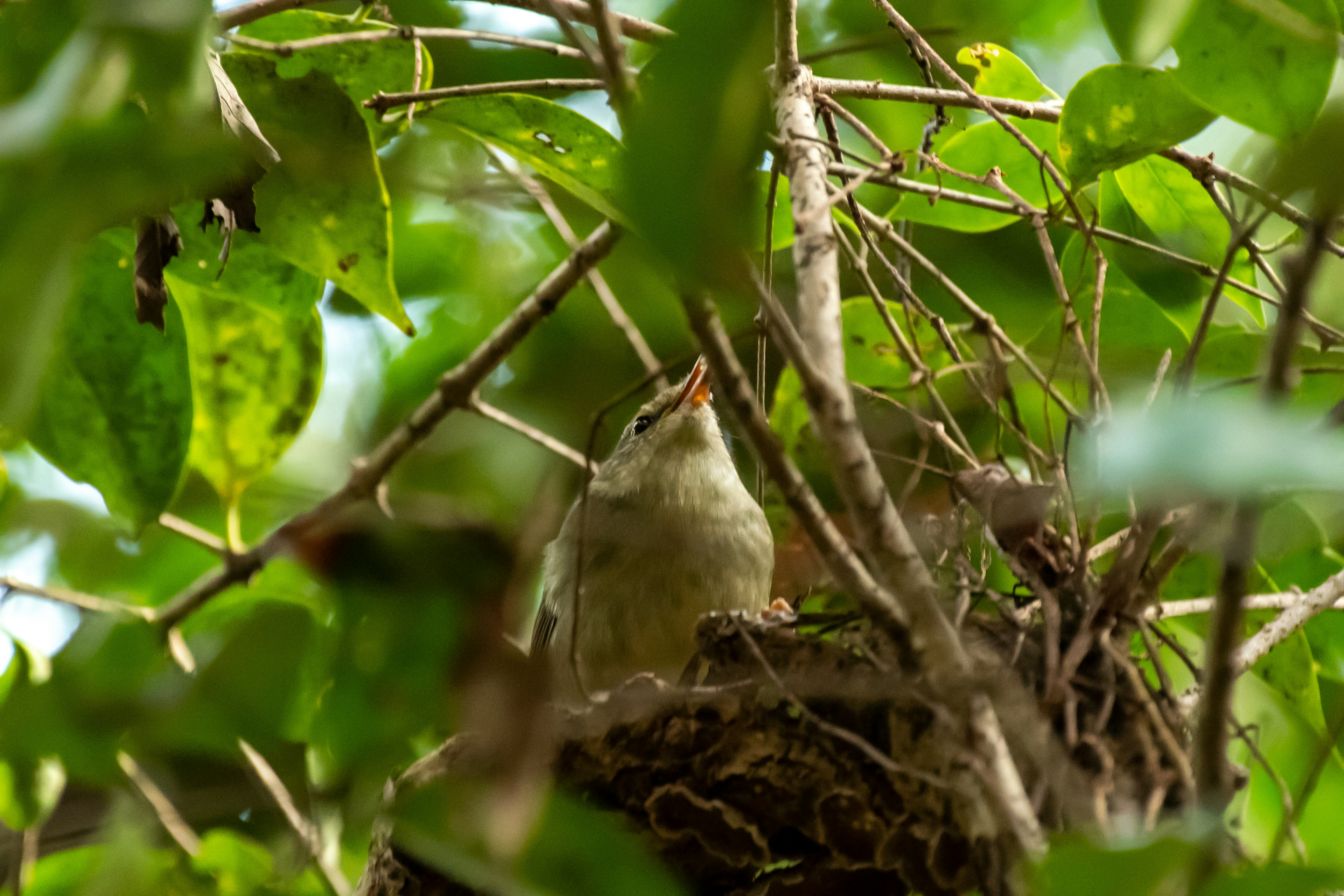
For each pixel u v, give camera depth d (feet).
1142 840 12.67
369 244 21.89
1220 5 16.79
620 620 26.25
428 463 30.42
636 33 22.20
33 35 10.27
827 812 17.85
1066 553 18.83
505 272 33.32
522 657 17.20
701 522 26.89
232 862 23.88
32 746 17.33
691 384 29.09
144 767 20.52
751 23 8.45
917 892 18.17
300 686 17.88
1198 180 21.49
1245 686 26.43
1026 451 23.18
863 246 23.66
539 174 26.45
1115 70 19.84
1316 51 16.70
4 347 8.25
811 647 18.38
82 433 23.08
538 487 29.09
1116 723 16.72
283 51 20.95
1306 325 21.43
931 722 17.13
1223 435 8.92
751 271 9.73
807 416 27.53
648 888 13.70
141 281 18.69
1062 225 25.67
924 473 26.22
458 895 18.58
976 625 18.31
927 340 27.02
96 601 21.48
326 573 18.02
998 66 23.91
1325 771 26.07
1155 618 19.92
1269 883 11.97
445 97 21.03
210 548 24.72
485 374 23.03
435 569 17.75
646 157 8.45
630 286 31.09
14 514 30.35
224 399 25.29
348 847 25.96
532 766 15.89
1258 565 24.17
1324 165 10.78
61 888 25.31
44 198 8.43
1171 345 25.76
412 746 20.22
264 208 21.45
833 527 14.12
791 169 16.15
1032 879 12.78
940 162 23.11
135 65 9.02
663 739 18.38
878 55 29.55
